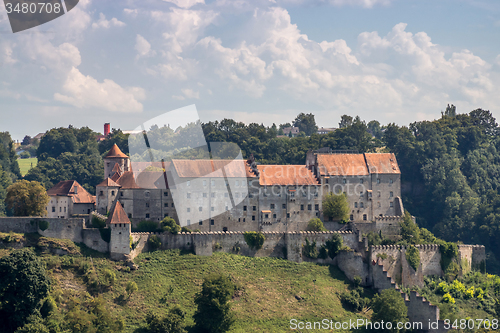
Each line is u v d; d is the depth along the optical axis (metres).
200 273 154.50
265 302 151.00
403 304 150.88
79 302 132.12
